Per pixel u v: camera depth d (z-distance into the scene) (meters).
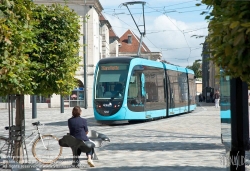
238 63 6.19
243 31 5.72
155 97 37.53
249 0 5.79
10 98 14.42
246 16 5.89
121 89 33.16
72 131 14.77
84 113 54.91
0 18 9.26
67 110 66.69
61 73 14.76
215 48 6.54
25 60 11.35
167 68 41.47
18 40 10.66
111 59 34.09
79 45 15.74
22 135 14.58
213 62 6.73
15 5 10.66
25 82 11.50
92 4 75.38
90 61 76.62
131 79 33.59
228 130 9.37
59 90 15.09
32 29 13.02
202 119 39.56
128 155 17.75
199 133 26.64
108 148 20.14
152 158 16.81
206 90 98.88
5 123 38.06
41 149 15.27
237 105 8.73
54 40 14.72
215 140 22.64
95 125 34.66
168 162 15.74
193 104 52.75
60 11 14.93
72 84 15.44
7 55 9.94
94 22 77.56
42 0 72.38
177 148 19.72
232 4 6.01
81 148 14.77
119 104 32.91
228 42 6.03
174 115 46.72
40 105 76.31
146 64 36.16
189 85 50.28
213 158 16.50
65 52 14.84
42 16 14.45
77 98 76.56
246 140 8.75
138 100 34.19
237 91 8.70
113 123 36.34
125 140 23.41
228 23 5.91
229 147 9.16
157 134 26.42
